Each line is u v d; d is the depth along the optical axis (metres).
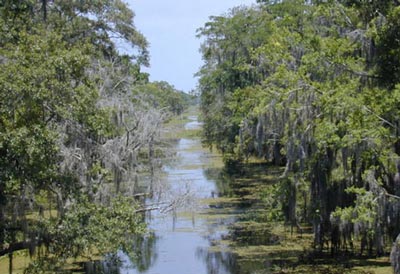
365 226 20.27
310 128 23.05
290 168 24.34
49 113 17.05
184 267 23.14
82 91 17.00
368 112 20.41
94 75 27.89
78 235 16.78
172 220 32.88
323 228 23.84
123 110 27.47
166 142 42.34
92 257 23.66
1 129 15.62
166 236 29.05
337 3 24.83
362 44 22.88
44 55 16.50
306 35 27.67
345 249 24.53
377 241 20.41
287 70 25.64
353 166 21.91
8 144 15.27
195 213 34.34
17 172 15.63
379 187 19.64
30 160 15.55
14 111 15.88
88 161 21.06
